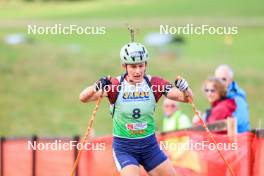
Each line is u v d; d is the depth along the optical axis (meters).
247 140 19.55
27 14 149.50
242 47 104.88
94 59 65.38
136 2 175.12
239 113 21.84
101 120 49.50
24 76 59.50
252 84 59.00
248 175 19.48
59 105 53.06
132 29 16.56
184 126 24.42
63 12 156.88
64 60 64.25
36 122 49.59
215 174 20.03
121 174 16.19
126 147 16.42
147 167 16.62
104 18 147.50
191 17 143.00
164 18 139.50
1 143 24.77
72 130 47.97
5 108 52.03
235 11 154.75
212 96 21.41
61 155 23.12
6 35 100.50
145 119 16.31
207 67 64.88
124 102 16.16
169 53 91.62
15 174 24.58
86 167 22.33
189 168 20.61
